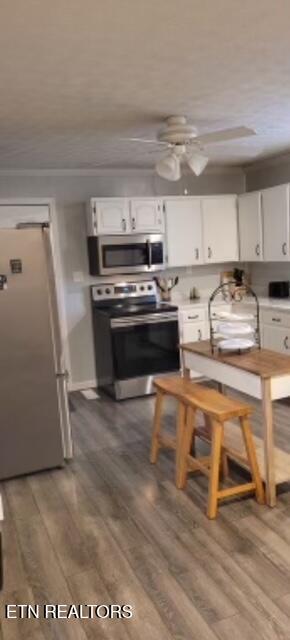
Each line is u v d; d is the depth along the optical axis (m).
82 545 2.44
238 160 5.19
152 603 2.02
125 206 4.91
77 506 2.82
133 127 3.48
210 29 1.99
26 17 1.80
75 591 2.12
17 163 4.52
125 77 2.49
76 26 1.89
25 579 2.21
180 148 3.36
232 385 2.83
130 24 1.90
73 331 5.21
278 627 1.85
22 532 2.58
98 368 5.27
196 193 5.64
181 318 5.08
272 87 2.76
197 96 2.87
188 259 5.31
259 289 5.79
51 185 4.95
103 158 4.48
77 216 5.09
